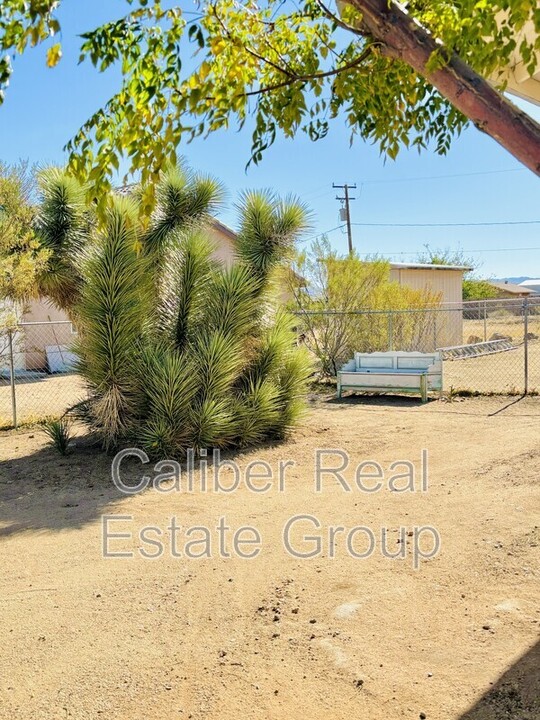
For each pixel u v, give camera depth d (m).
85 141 1.88
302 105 2.49
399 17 1.73
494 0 1.50
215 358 7.16
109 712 2.44
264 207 7.88
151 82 1.74
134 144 1.76
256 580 3.68
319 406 10.46
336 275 13.07
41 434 8.57
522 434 7.40
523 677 2.53
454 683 2.53
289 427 7.98
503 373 14.40
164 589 3.60
